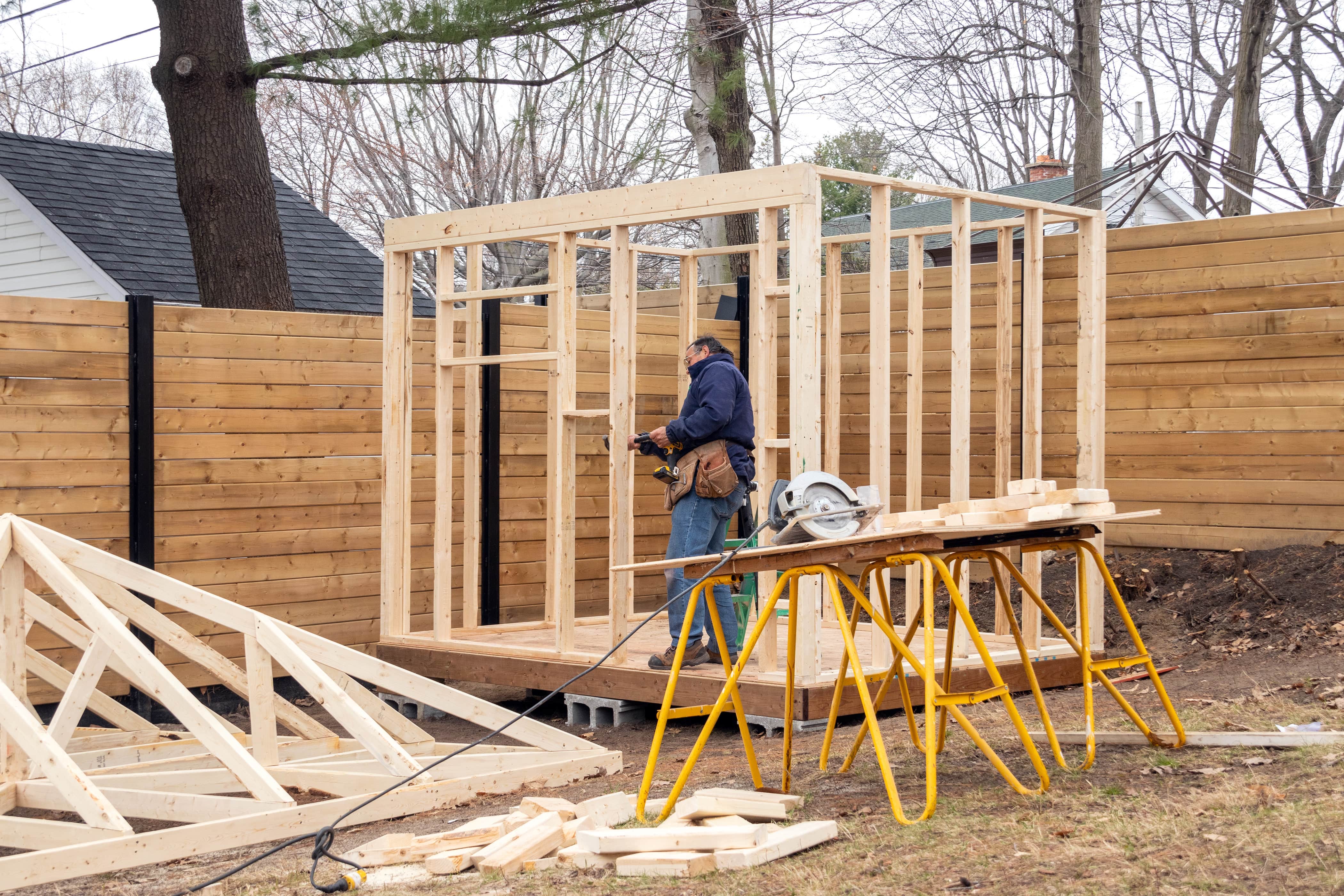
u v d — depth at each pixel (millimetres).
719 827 3893
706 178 6254
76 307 6809
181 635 5746
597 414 6797
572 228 6805
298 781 5359
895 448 9328
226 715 7391
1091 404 7023
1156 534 8008
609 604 9125
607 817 4320
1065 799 4031
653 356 9297
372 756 5797
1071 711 5828
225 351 7359
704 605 6312
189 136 9453
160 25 9562
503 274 21922
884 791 4488
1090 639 6480
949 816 3967
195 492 7242
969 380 6598
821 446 9055
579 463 8922
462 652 7289
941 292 9000
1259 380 7582
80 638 6008
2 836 4512
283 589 7602
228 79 9492
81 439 6820
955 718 4297
